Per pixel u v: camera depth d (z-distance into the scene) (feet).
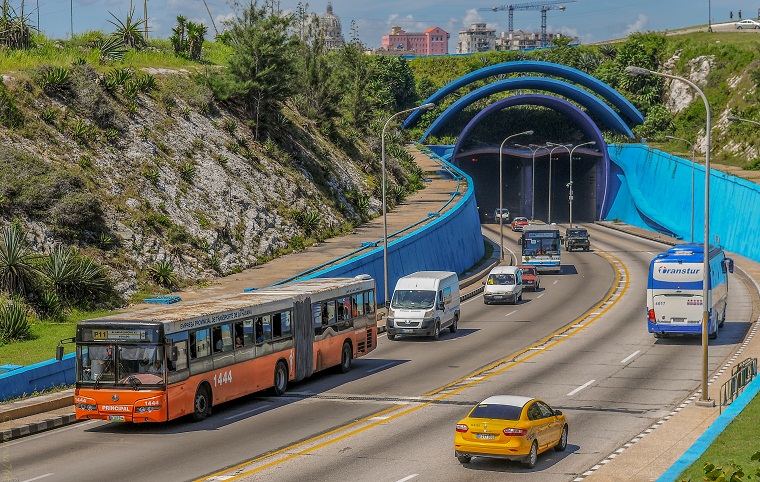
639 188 533.14
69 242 193.88
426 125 636.89
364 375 149.69
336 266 213.46
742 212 365.40
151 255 207.62
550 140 645.10
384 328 203.62
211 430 110.01
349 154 358.64
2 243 175.94
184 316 114.32
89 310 178.29
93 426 114.32
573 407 121.08
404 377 146.30
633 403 123.44
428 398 128.16
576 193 594.24
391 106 653.30
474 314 229.45
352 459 94.27
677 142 559.38
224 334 121.19
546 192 613.11
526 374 146.00
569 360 159.43
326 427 110.32
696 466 84.64
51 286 175.52
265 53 298.15
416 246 264.31
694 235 424.05
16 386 121.80
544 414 94.79
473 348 175.94
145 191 226.17
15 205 190.39
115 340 109.40
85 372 109.91
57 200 197.16
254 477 86.84
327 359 147.43
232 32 305.73
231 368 122.21
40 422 111.34
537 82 583.58
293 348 137.69
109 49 289.74
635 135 593.42
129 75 264.31
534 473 88.69
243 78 298.56
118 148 233.55
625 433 106.22
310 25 368.27
